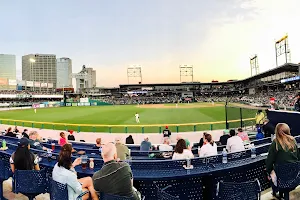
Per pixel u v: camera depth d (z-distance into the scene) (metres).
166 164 4.34
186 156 4.77
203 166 4.39
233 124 18.27
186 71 111.38
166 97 105.56
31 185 3.91
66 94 102.19
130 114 36.00
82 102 79.31
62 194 3.15
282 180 3.67
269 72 67.00
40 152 5.65
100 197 2.94
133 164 4.37
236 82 105.56
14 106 61.38
